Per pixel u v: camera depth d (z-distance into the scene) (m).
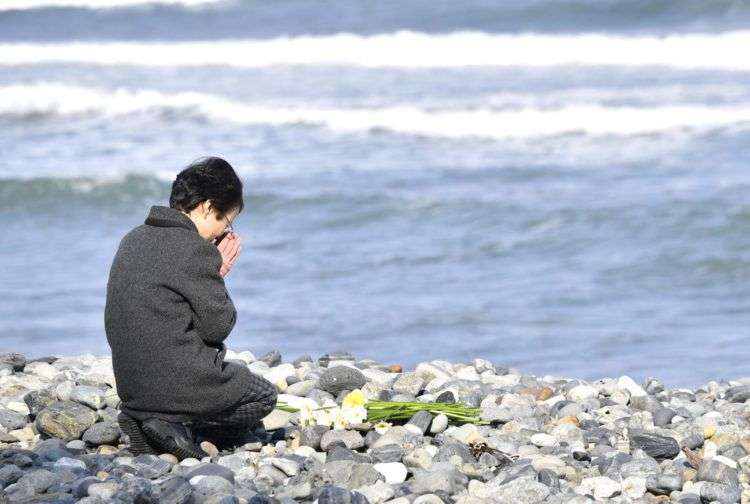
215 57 142.38
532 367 39.88
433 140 90.88
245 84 121.75
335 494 15.53
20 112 107.00
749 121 91.38
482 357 41.19
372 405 20.83
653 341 43.06
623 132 90.75
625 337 43.69
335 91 114.00
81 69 138.62
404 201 68.44
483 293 50.56
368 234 62.62
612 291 51.00
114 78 129.88
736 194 67.56
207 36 161.50
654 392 25.47
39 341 42.41
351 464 17.47
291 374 24.81
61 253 59.31
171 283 17.86
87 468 17.70
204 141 92.88
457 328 45.00
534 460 18.33
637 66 122.06
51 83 126.50
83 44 155.50
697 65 120.56
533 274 54.09
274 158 84.62
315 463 17.86
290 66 134.75
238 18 168.75
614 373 39.03
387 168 80.00
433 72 124.81
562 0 146.75
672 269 54.59
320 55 139.12
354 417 19.83
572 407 22.22
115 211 71.62
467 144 89.19
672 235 60.25
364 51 139.00
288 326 44.94
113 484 15.96
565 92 107.38
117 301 18.03
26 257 58.41
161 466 17.53
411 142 90.38
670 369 39.25
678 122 92.25
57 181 75.88
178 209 18.53
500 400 22.78
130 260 18.09
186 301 18.05
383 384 23.98
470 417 20.94
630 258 56.50
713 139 86.69
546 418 21.89
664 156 81.94
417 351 41.78
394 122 96.31
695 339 43.25
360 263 56.22
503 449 19.19
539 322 45.97
